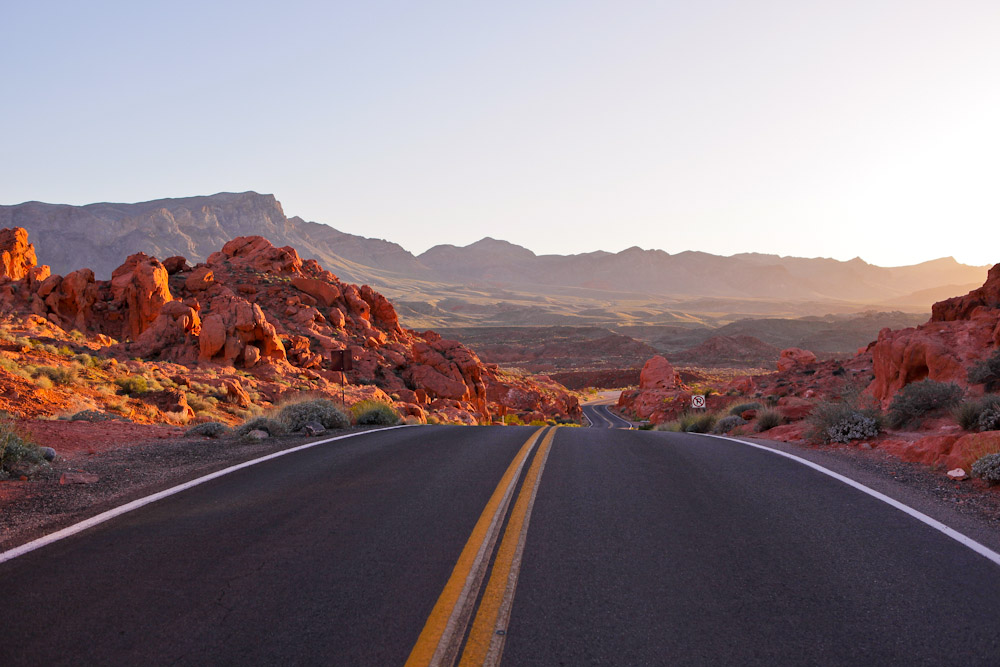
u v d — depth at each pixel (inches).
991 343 657.6
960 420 430.3
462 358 2028.8
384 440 483.2
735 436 647.1
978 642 153.9
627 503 284.5
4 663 139.8
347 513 262.5
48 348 1013.2
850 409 498.0
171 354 1285.7
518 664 143.2
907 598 179.8
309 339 1732.3
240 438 469.7
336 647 148.9
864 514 267.0
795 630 160.7
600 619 166.1
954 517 261.7
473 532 237.6
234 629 157.2
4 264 1664.6
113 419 546.3
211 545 219.5
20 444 334.0
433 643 151.1
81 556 206.4
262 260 2197.3
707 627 162.1
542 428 637.9
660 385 3430.1
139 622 160.1
